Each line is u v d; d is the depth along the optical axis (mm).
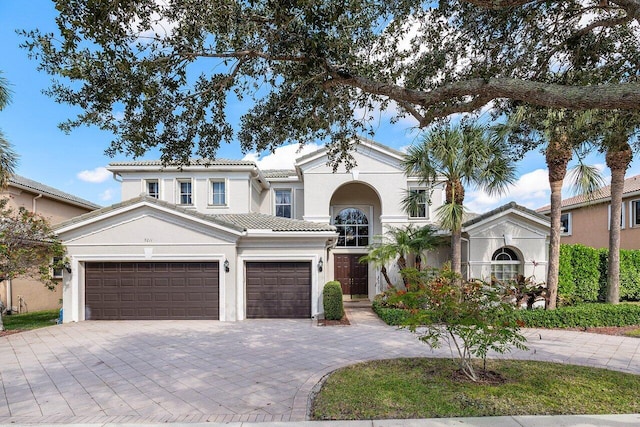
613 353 8914
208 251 13812
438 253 17609
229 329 12047
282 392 6457
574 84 7547
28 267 13297
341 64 6281
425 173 14125
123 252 13820
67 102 5754
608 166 13086
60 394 6520
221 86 6594
